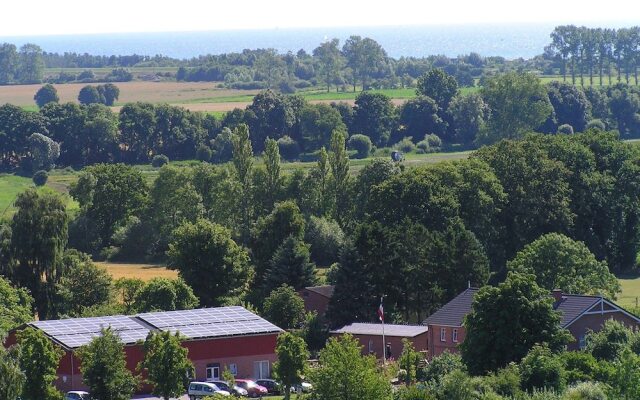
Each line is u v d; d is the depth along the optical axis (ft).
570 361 470.39
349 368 429.38
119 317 573.74
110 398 463.42
